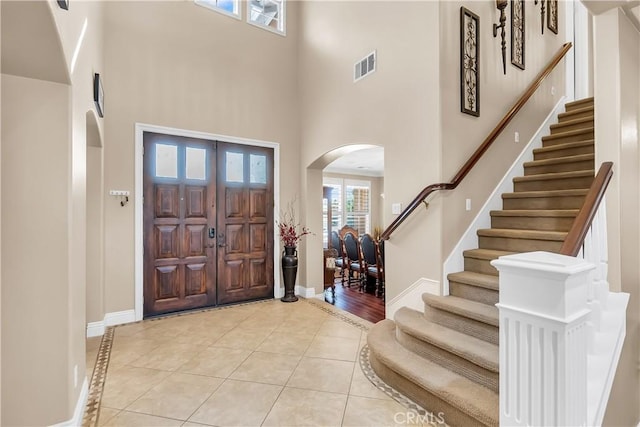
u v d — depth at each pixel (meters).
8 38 1.45
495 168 3.38
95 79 2.75
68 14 1.72
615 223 1.89
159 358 2.83
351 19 4.00
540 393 1.04
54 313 1.78
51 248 1.78
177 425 1.93
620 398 1.82
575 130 3.72
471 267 2.96
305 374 2.54
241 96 4.62
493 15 3.42
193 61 4.26
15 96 1.73
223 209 4.46
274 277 4.88
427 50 2.99
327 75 4.45
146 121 3.92
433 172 2.91
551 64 3.97
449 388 1.92
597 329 1.67
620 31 1.95
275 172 4.90
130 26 3.86
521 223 3.04
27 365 1.73
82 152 2.17
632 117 2.07
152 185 3.97
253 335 3.36
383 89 3.50
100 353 2.93
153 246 3.97
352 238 5.95
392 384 2.35
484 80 3.30
